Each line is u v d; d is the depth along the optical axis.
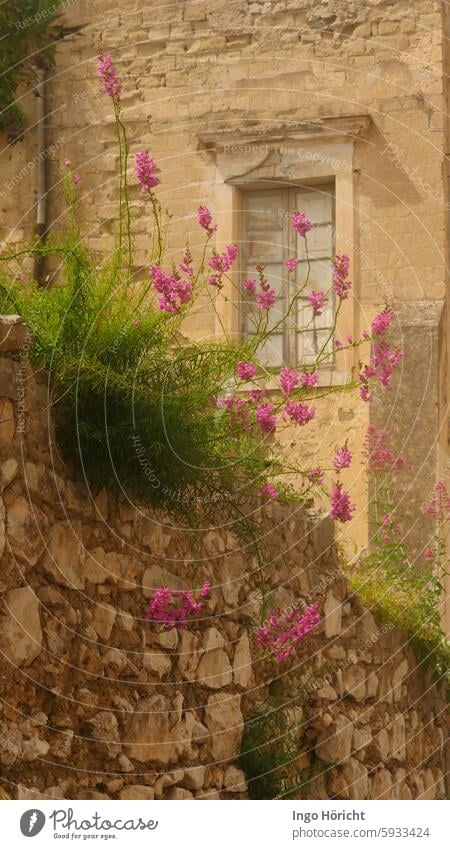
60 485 5.58
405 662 9.29
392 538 11.35
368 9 12.42
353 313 12.12
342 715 7.98
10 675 5.14
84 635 5.62
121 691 5.84
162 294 6.31
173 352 6.30
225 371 6.62
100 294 6.04
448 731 10.32
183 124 12.67
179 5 12.79
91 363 5.69
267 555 7.27
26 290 6.11
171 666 6.23
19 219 12.75
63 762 5.41
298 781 7.30
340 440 11.81
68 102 12.88
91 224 12.66
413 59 12.32
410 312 11.98
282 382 6.90
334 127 12.34
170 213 12.58
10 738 5.11
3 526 5.17
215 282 7.10
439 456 11.66
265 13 12.62
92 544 5.76
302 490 9.31
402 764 9.02
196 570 6.52
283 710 7.17
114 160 12.73
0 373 5.23
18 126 12.83
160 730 6.07
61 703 5.44
